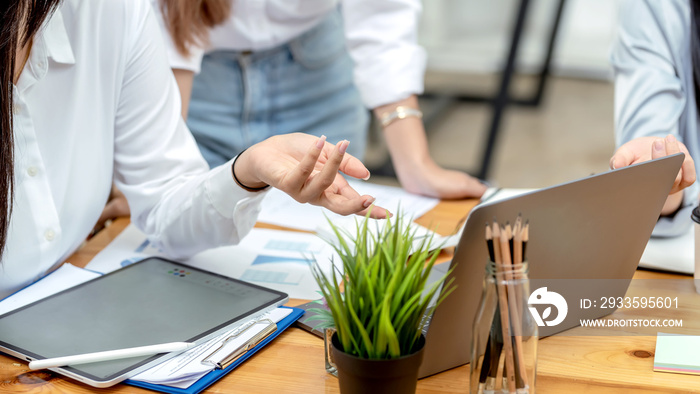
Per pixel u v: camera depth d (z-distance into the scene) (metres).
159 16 1.30
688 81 1.25
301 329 0.87
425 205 1.32
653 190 0.78
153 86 1.09
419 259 0.63
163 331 0.81
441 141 4.37
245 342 0.79
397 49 1.45
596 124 4.62
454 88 5.30
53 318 0.85
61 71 0.97
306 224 1.21
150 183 1.10
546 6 5.44
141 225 1.14
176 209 1.04
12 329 0.83
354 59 1.51
